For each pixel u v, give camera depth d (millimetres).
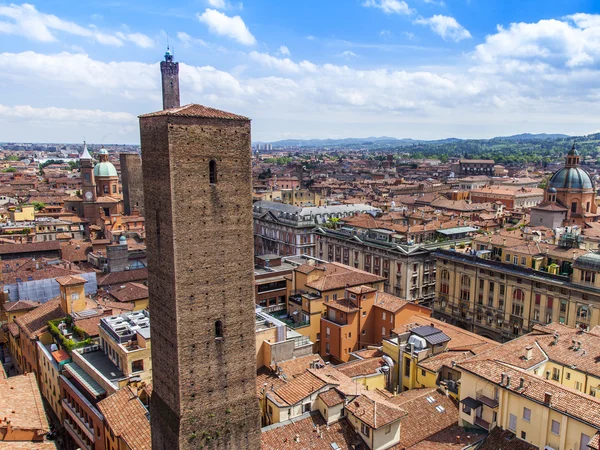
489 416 67938
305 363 87125
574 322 113188
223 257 56844
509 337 127438
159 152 54094
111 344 84438
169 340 56625
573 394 60156
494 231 186000
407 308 110500
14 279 126312
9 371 118875
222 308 57344
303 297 118312
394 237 163250
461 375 72875
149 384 77500
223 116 55062
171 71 158375
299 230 198500
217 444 58156
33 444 52438
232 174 56375
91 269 148875
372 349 97125
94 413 74438
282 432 65688
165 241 55156
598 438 52719
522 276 122625
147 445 62500
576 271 112625
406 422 70500
